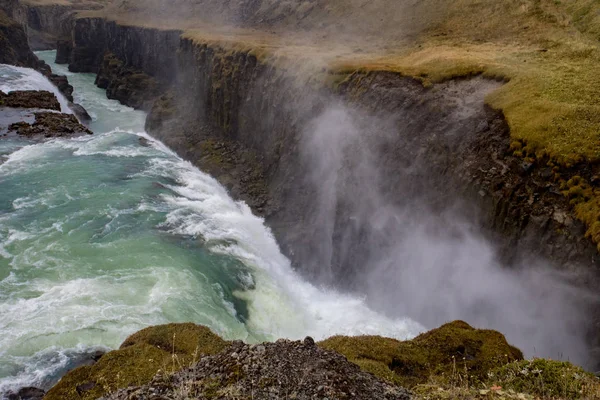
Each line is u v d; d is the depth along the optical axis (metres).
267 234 37.50
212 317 25.14
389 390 9.45
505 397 9.19
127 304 24.31
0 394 17.80
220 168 46.94
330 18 64.56
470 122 26.45
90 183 39.16
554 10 39.69
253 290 29.66
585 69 28.09
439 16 48.84
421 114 29.31
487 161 23.88
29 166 41.19
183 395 8.80
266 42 56.50
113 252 29.31
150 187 40.50
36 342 20.88
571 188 19.78
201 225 35.50
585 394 9.81
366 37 52.88
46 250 28.59
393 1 57.47
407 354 15.74
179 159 50.72
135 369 15.57
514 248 21.28
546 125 22.53
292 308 29.30
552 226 19.86
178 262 29.42
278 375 9.27
